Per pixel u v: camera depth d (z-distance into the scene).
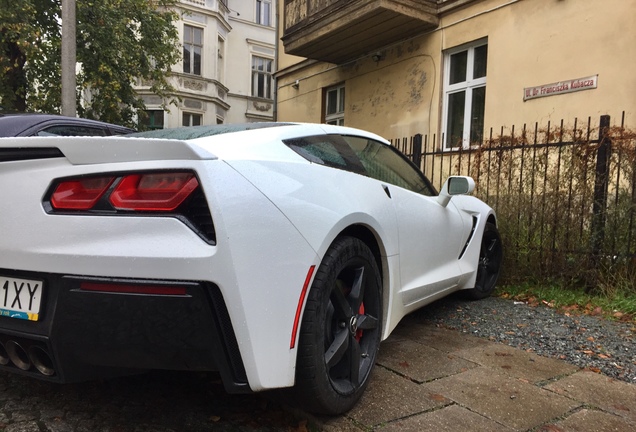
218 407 2.32
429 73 9.28
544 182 4.70
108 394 2.42
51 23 11.74
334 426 2.12
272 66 29.22
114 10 11.95
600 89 6.66
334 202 2.19
